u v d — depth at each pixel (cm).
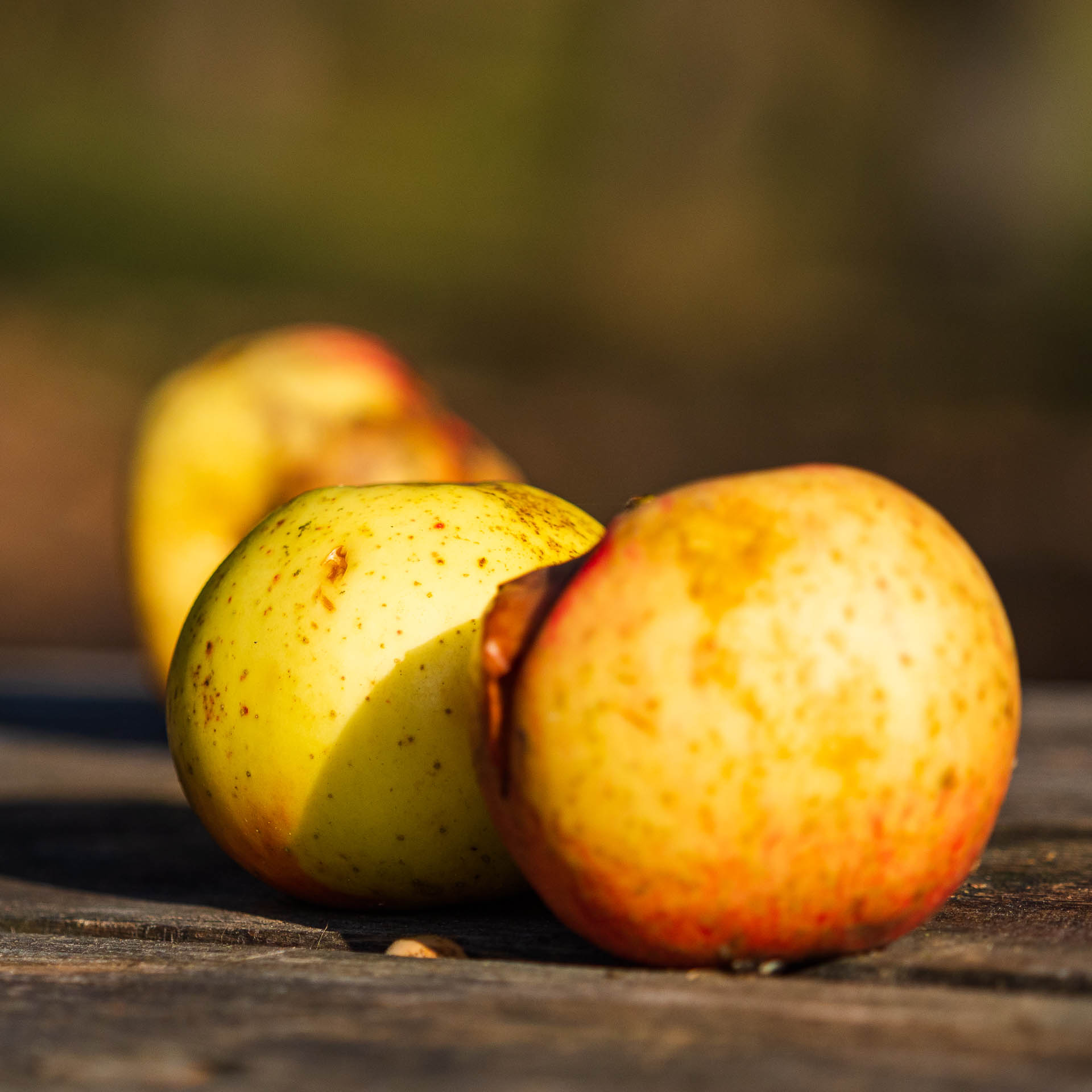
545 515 62
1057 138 556
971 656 55
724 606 54
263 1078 51
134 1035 52
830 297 518
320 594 60
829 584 55
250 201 519
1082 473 350
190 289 444
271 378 98
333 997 54
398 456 97
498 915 62
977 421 395
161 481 98
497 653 56
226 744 61
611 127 609
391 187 559
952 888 56
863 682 54
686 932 55
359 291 473
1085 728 96
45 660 180
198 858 69
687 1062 51
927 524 56
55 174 502
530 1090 50
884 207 573
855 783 54
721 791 54
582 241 537
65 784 82
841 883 55
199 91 592
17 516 299
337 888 61
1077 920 59
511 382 410
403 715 60
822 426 384
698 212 579
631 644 54
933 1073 50
